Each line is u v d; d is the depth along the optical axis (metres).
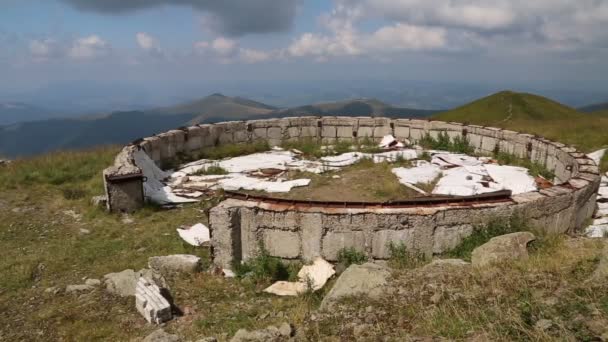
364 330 4.00
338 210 6.35
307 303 5.35
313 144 16.66
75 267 6.84
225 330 4.76
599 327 3.38
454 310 4.04
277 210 6.40
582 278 4.38
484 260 5.26
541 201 6.84
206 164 13.60
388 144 16.19
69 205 9.58
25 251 7.43
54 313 5.29
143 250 7.48
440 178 11.66
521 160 13.53
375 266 5.33
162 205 9.79
